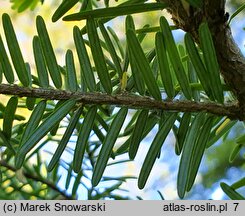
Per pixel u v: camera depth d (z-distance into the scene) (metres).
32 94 0.23
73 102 0.23
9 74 0.23
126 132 0.27
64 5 0.23
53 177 0.31
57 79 0.24
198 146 0.23
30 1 0.30
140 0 0.24
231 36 0.23
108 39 0.24
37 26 0.23
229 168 0.44
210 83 0.23
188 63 0.26
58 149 0.23
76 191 0.30
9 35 0.23
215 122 0.26
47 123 0.23
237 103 0.24
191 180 0.23
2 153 0.29
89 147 0.30
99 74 0.23
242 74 0.23
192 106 0.24
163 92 0.27
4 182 0.31
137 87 0.24
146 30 0.24
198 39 0.23
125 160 0.31
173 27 0.24
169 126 0.24
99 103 0.23
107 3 0.25
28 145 0.23
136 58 0.23
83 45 0.23
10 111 0.24
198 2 0.22
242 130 0.42
